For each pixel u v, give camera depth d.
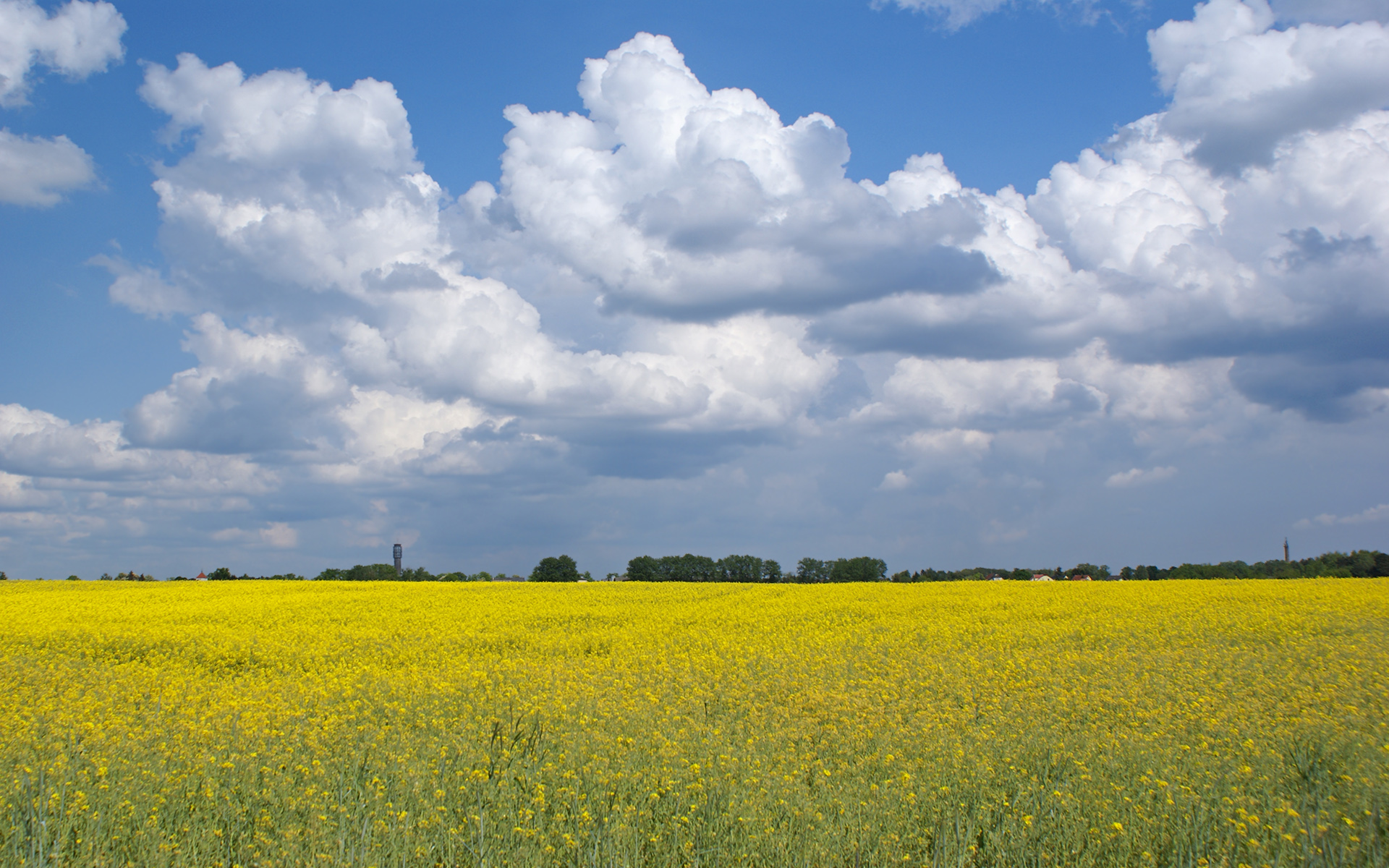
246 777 7.46
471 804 6.79
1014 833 6.19
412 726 10.09
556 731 9.55
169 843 6.04
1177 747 8.48
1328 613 22.98
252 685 12.91
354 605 28.23
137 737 8.99
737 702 11.60
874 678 13.10
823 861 5.90
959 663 14.44
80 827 6.30
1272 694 11.27
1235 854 5.97
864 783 7.59
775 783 7.45
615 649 17.38
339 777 7.12
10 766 7.82
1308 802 6.78
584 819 6.52
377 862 5.55
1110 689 11.77
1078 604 26.22
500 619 23.66
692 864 5.82
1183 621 21.16
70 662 15.29
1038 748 8.57
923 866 5.74
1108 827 6.34
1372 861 5.77
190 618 23.80
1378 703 10.57
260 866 5.74
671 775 7.63
